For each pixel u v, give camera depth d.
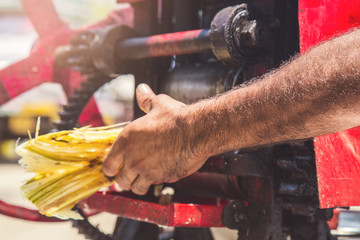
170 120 0.87
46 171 1.09
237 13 1.02
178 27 1.38
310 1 0.85
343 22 0.87
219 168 1.10
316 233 1.11
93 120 2.03
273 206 1.04
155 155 0.90
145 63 1.38
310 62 0.69
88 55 1.42
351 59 0.64
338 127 0.70
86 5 6.15
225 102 0.80
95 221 3.72
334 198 0.88
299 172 0.96
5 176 5.60
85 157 1.06
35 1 1.86
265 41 1.03
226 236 2.57
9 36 7.10
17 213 1.62
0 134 6.34
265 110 0.73
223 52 1.02
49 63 1.88
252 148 0.88
